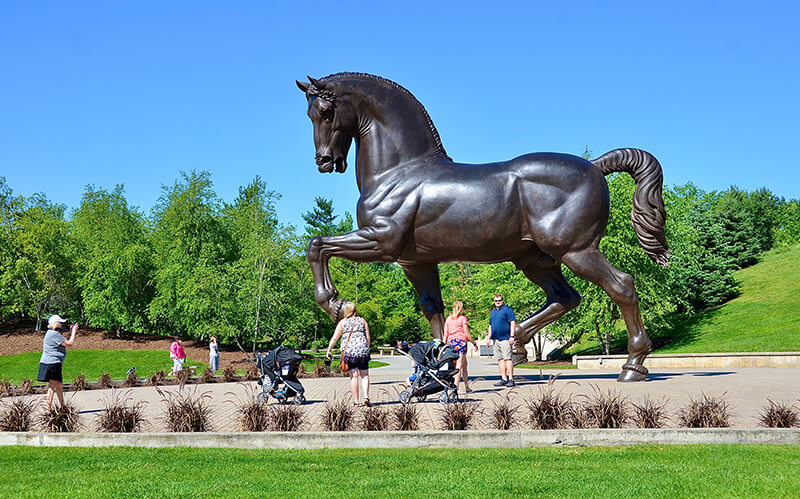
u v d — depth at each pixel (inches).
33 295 1867.6
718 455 245.8
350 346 387.9
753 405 360.5
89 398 561.0
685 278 1696.6
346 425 317.7
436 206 429.7
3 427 358.6
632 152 450.9
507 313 476.1
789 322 1400.1
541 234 426.0
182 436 297.9
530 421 309.0
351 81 444.8
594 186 428.8
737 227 2299.5
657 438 275.9
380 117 444.8
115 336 1921.8
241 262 1589.6
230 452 278.5
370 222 437.1
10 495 205.0
